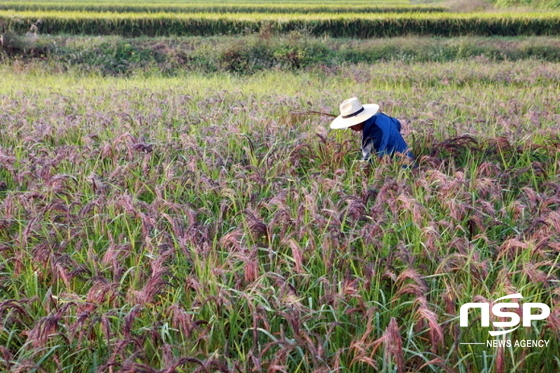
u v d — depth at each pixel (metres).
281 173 6.50
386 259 4.33
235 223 5.36
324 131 7.67
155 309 4.01
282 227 4.77
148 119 8.89
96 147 7.70
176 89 13.41
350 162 7.14
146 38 25.48
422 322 3.68
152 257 4.35
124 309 3.96
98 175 6.41
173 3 40.91
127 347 3.70
